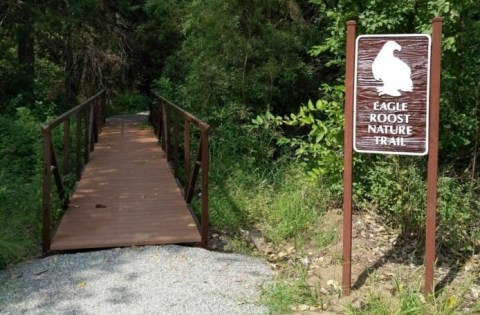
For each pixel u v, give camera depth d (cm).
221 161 929
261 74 1065
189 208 712
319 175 691
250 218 733
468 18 580
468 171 659
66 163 762
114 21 1938
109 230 625
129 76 2255
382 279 509
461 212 616
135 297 447
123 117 2102
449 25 575
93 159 1066
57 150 1020
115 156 1102
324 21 1107
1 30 1498
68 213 688
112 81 2161
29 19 1514
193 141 1043
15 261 548
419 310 428
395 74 443
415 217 616
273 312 430
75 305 433
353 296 467
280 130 1080
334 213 714
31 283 479
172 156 1041
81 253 564
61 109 1698
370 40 448
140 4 1986
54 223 661
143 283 475
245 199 775
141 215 683
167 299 443
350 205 467
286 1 1084
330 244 627
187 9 1178
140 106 2469
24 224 648
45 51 1839
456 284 504
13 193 706
